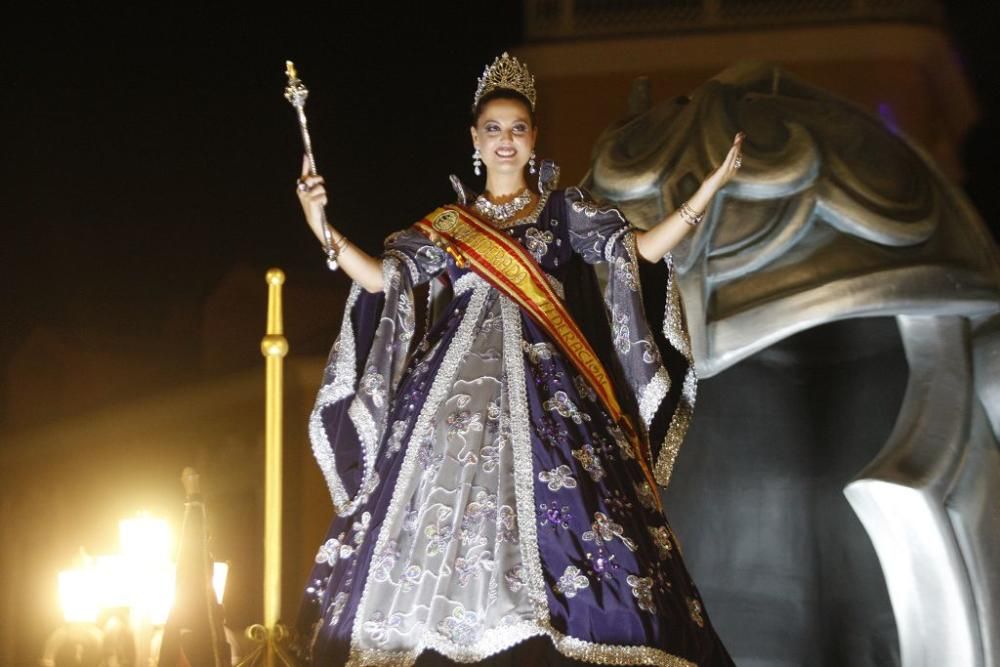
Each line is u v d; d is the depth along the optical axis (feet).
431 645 17.25
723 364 33.12
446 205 20.56
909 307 33.50
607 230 20.21
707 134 35.19
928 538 31.81
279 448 19.63
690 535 34.19
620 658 17.03
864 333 34.78
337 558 19.16
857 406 34.42
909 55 52.60
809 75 53.01
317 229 19.56
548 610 17.13
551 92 53.62
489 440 18.53
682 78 53.36
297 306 52.95
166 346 53.42
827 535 33.91
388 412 19.80
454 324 19.86
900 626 31.89
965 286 33.96
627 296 19.97
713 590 33.94
